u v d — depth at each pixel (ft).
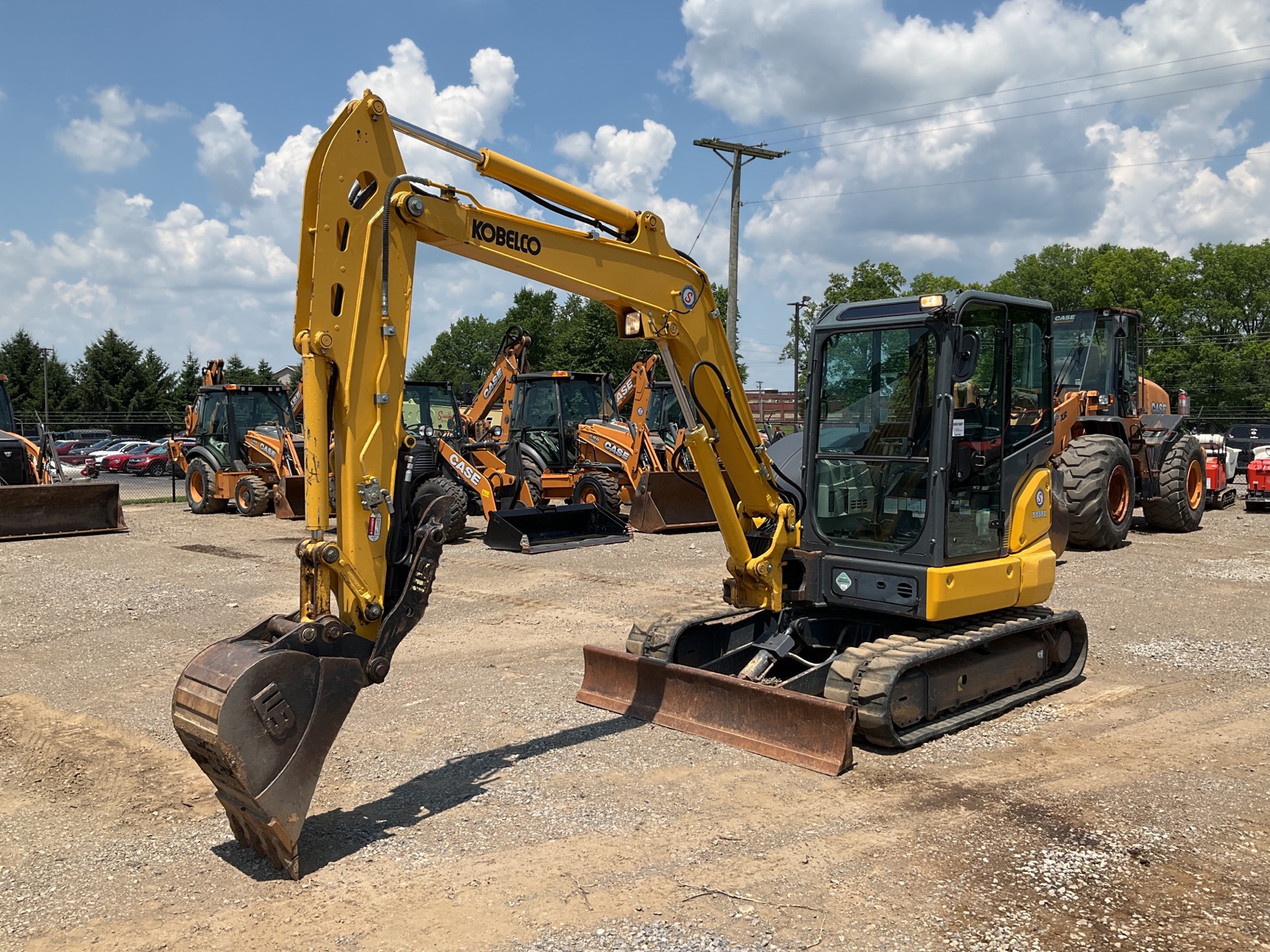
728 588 21.56
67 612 32.07
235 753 12.83
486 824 15.15
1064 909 12.44
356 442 14.70
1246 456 97.66
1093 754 18.29
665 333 18.75
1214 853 14.02
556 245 17.10
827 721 17.35
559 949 11.50
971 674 20.17
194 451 63.93
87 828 15.43
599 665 21.52
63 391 203.82
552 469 55.47
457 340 299.58
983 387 20.38
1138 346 49.65
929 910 12.41
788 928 11.96
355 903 12.73
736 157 93.35
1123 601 32.22
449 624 29.68
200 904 12.80
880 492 20.12
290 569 40.57
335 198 14.48
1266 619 29.48
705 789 16.51
